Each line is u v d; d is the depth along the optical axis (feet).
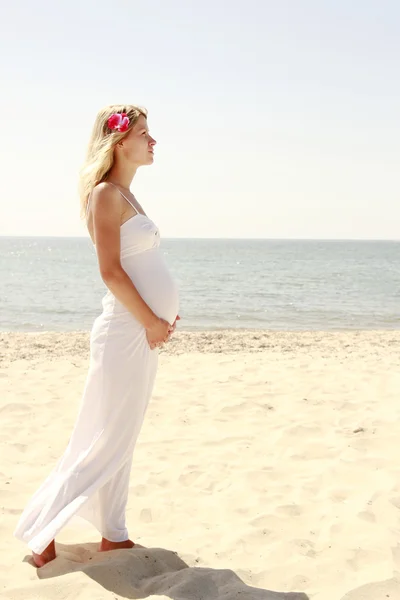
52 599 9.05
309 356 31.94
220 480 14.44
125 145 10.18
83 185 10.25
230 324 56.34
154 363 10.36
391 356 32.04
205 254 368.68
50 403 21.26
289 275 147.02
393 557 10.42
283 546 10.94
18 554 10.65
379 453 16.10
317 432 18.06
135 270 10.16
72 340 37.76
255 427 18.78
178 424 19.16
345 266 209.67
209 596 9.30
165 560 10.45
